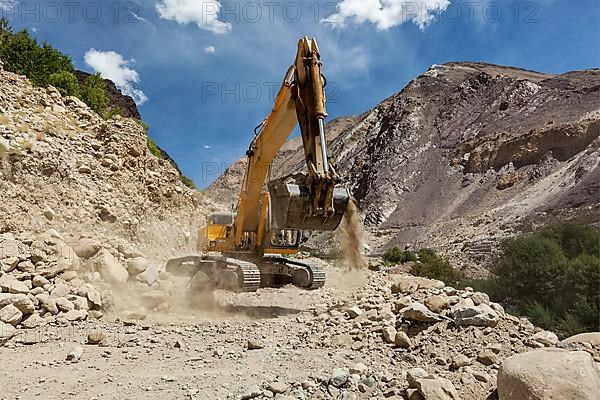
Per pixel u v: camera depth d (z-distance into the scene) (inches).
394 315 283.7
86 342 267.9
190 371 214.7
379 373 198.5
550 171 3614.7
